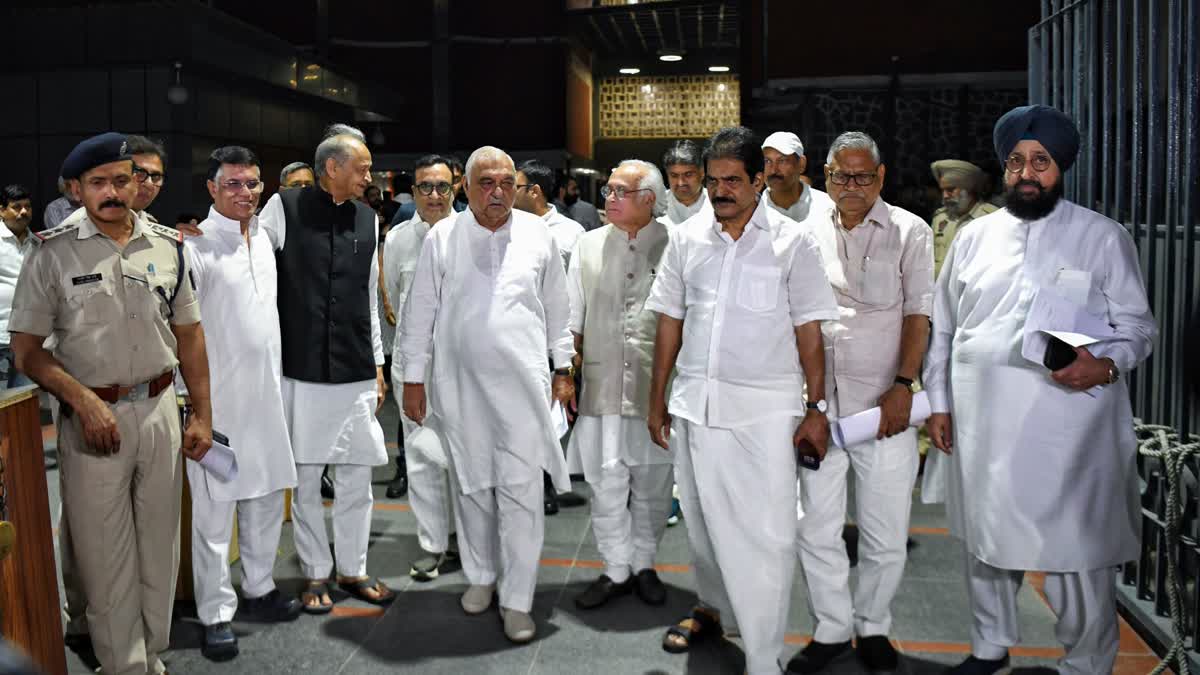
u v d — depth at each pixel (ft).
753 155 8.93
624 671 10.14
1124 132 11.81
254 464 10.82
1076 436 8.62
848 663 10.28
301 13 53.36
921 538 14.48
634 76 61.11
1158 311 11.33
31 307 8.67
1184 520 10.32
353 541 12.10
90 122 36.11
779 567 9.18
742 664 10.29
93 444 8.66
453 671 10.17
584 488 17.46
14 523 8.23
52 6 35.27
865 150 9.53
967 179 16.42
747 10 32.81
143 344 9.00
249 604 11.62
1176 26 10.41
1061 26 14.24
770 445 9.12
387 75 53.93
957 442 9.32
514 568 10.99
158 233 9.36
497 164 10.80
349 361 11.62
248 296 10.75
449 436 11.26
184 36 33.91
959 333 9.28
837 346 9.91
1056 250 8.71
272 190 42.50
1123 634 10.87
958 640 10.91
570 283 12.10
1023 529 8.73
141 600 9.38
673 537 14.57
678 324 9.91
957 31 31.53
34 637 8.59
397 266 14.55
